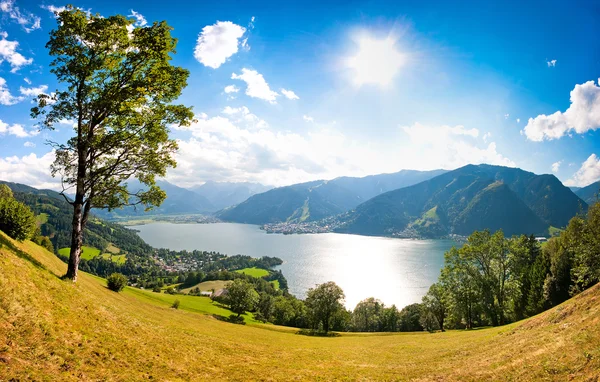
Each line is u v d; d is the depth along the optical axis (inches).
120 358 521.3
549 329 786.8
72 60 749.3
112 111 805.9
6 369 345.1
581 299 874.8
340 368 839.1
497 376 559.5
